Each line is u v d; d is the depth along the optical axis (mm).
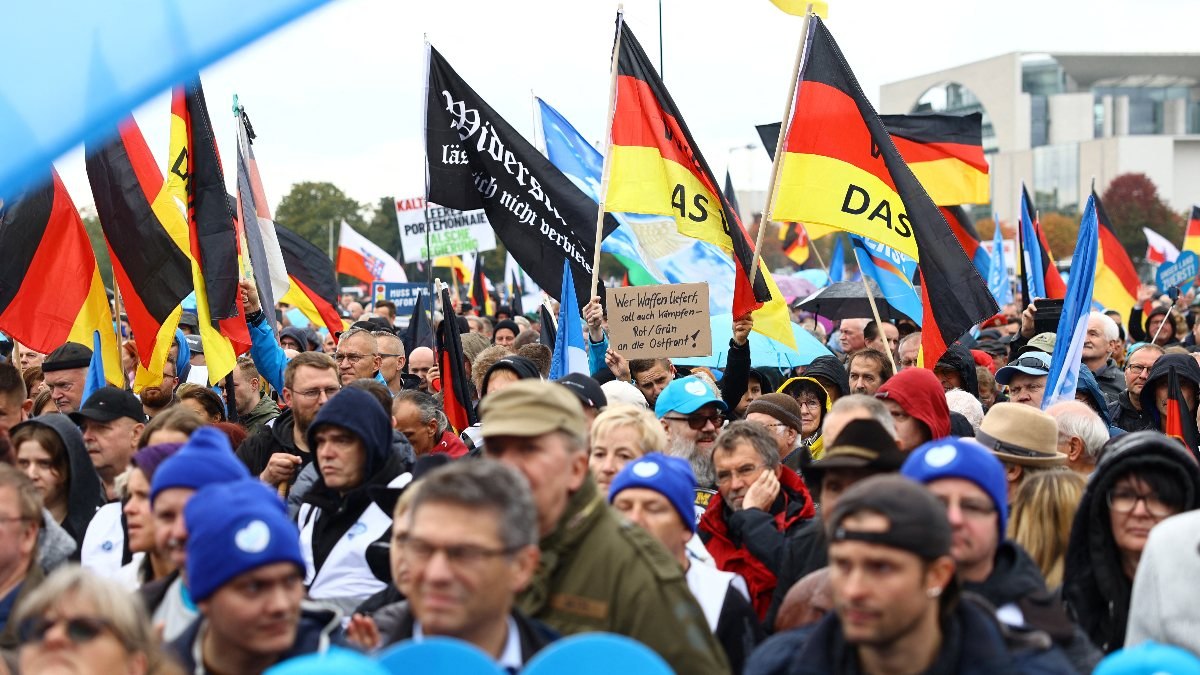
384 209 55594
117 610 4145
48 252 9367
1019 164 127750
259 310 9766
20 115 3527
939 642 3994
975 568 4719
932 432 7039
